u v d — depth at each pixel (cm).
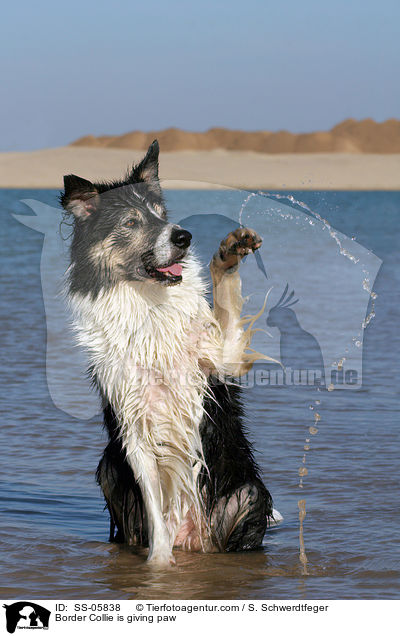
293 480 845
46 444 966
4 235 3631
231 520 714
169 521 715
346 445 946
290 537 722
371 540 703
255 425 1006
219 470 715
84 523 774
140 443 697
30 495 830
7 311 1750
